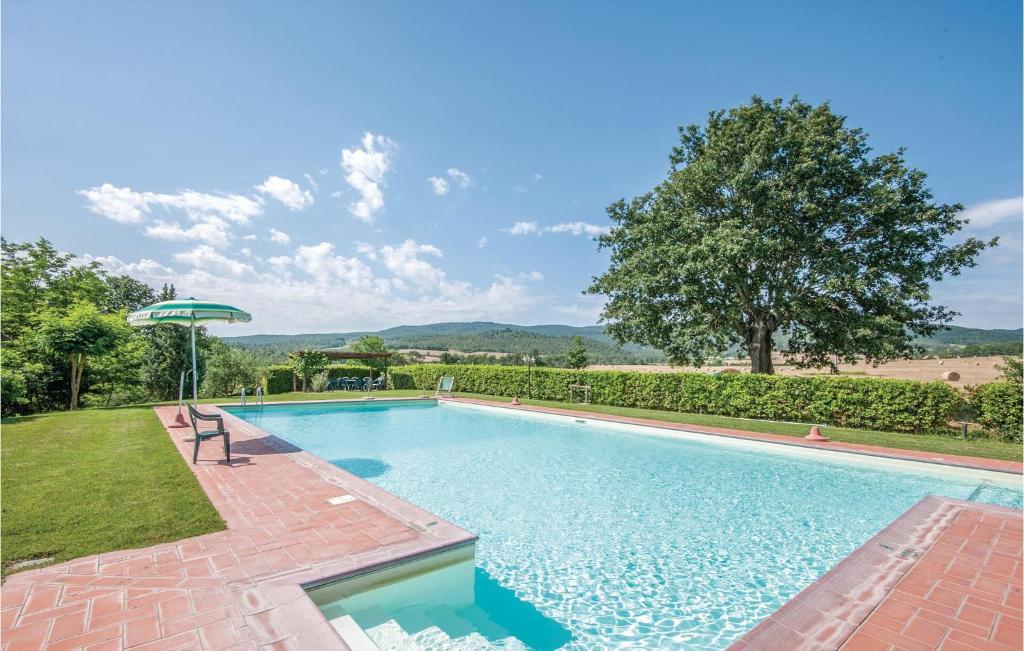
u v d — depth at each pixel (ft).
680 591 13.19
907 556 12.91
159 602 9.29
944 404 34.27
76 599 9.36
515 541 16.78
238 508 15.24
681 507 20.59
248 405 50.52
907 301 50.88
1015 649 8.59
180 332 80.43
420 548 12.07
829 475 25.95
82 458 22.54
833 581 11.37
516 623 11.47
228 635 8.18
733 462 28.89
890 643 8.80
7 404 51.37
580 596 12.89
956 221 51.21
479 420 46.52
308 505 15.62
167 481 18.42
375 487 17.84
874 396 37.17
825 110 53.26
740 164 54.29
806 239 51.49
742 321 58.65
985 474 23.56
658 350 64.18
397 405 57.06
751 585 13.60
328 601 10.50
